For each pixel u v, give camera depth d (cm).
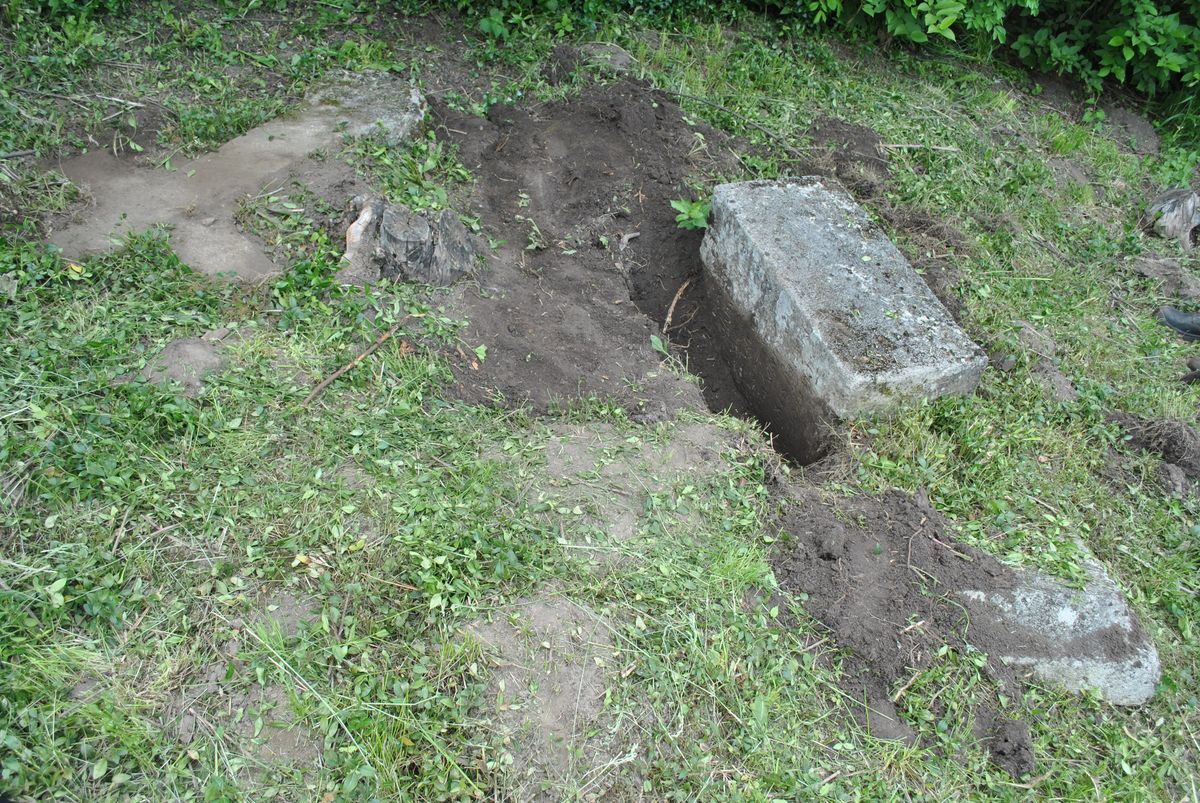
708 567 374
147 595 321
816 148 667
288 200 497
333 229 493
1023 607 385
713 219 559
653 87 670
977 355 468
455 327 475
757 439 456
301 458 379
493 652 325
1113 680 374
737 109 684
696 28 757
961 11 769
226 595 325
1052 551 413
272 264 466
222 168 515
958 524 426
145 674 303
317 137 545
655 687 329
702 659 340
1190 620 415
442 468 391
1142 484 481
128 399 375
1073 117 827
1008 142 739
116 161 512
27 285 418
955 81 798
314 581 338
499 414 437
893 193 648
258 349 417
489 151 608
